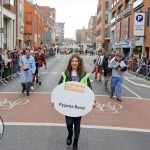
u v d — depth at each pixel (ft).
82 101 18.74
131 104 36.86
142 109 33.91
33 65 41.24
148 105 36.73
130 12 144.05
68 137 20.06
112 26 219.20
